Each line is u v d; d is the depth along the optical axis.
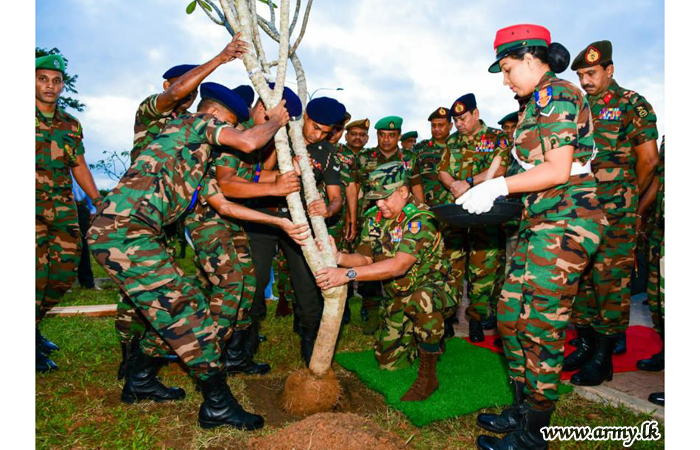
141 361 3.07
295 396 2.98
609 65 3.80
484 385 3.42
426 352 3.16
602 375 3.50
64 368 3.54
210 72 3.01
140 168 2.64
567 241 2.37
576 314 3.88
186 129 2.75
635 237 3.71
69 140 3.83
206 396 2.77
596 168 3.79
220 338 3.22
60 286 3.87
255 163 3.52
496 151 5.21
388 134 6.51
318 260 2.95
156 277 2.57
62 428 2.62
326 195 4.27
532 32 2.48
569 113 2.29
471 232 4.59
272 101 2.83
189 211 3.24
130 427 2.72
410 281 3.43
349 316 5.26
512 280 2.68
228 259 3.25
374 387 3.44
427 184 6.29
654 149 3.64
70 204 3.85
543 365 2.42
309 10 3.25
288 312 5.44
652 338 4.66
